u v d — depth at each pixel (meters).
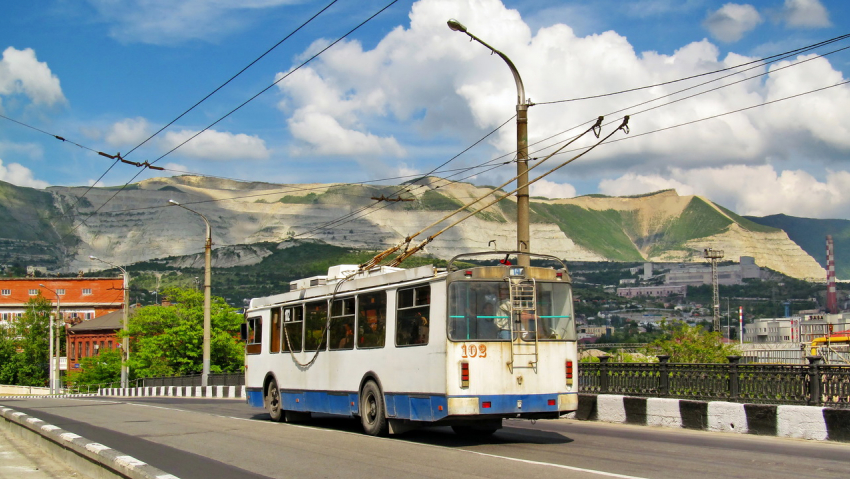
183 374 58.09
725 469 10.86
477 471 10.88
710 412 16.47
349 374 17.34
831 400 14.65
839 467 11.05
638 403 18.28
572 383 14.80
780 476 10.27
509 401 14.14
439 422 14.34
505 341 14.34
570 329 15.02
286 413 20.88
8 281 129.00
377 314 16.44
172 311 59.81
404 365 15.23
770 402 15.78
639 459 11.95
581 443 14.36
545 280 14.95
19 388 106.44
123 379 59.66
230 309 60.94
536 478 10.17
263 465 12.10
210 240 41.75
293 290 21.12
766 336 100.31
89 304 128.25
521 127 19.08
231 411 25.84
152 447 14.68
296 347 20.08
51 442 14.26
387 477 10.56
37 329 115.81
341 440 15.39
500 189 18.98
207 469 11.79
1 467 12.89
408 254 18.56
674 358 36.25
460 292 14.23
